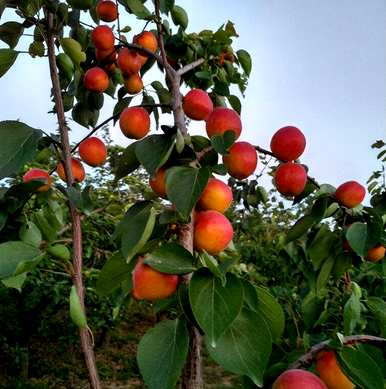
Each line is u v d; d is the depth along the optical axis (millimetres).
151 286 1124
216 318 1008
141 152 1231
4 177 1349
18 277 1426
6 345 7609
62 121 1561
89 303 6605
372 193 3326
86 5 1699
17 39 1752
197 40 2318
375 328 2172
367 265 2627
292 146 1501
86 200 1470
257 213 3443
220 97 2377
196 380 1144
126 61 1960
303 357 1131
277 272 4648
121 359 9719
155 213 1255
